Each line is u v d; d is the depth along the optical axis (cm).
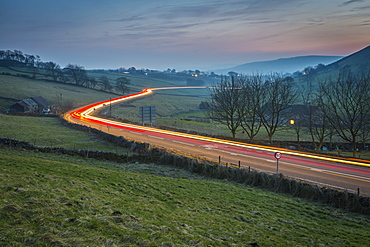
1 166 1809
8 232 753
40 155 2766
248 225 1308
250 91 5666
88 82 19088
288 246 1082
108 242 802
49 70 19988
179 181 2133
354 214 1652
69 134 4888
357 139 5759
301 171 2588
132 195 1552
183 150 3619
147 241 851
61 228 860
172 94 19900
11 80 15738
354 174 2486
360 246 1180
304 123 5712
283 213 1592
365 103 4412
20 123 6159
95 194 1420
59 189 1346
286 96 5406
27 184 1359
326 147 5403
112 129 5834
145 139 4509
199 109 14262
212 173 2495
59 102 12681
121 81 18800
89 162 2717
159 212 1302
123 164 2791
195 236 1030
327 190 1878
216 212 1462
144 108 6053
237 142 4331
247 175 2309
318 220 1520
